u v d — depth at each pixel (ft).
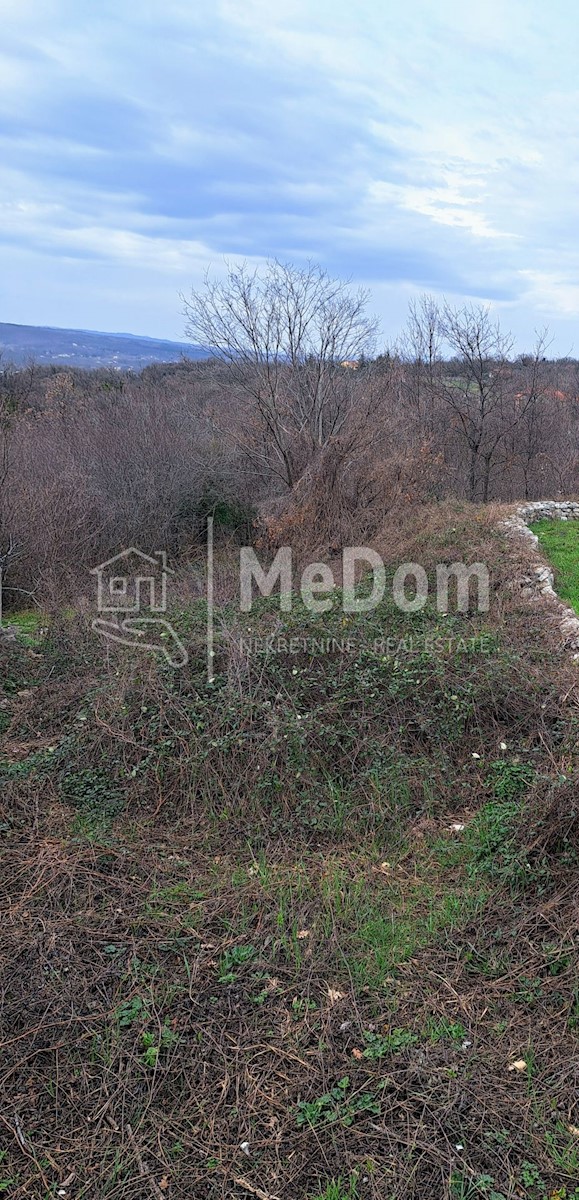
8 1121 10.22
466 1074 10.77
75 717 21.08
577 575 32.30
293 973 12.79
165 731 19.48
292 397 47.70
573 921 13.10
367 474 43.47
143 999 12.13
